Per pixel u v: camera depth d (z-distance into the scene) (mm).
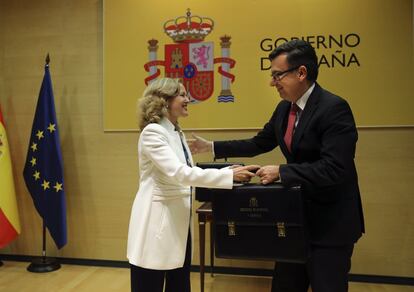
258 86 3061
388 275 2902
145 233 1522
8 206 3164
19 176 3480
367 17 2902
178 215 1550
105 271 3201
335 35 2941
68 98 3402
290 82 1377
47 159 3164
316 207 1366
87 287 2824
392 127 2879
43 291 2740
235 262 3113
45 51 3449
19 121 3484
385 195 2906
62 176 3174
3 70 3494
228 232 1335
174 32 3188
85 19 3385
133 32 3248
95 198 3352
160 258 1490
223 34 3111
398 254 2891
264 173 1335
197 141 1954
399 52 2859
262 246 1296
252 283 2906
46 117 3197
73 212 3385
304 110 1392
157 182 1561
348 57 2928
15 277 3049
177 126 1748
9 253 3482
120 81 3270
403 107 2855
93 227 3355
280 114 1570
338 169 1246
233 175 1370
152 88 1654
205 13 3139
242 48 3084
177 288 1632
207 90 3135
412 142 2859
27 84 3480
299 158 1415
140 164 1631
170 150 1516
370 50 2898
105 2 3277
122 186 3307
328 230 1329
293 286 1537
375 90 2893
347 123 1299
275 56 1408
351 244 1338
